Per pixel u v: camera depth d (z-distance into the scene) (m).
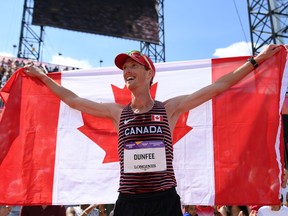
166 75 3.95
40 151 3.86
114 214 2.48
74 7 19.00
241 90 3.66
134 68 2.66
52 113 3.96
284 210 4.68
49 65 17.75
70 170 3.83
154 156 2.43
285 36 16.20
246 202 3.43
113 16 19.88
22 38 18.06
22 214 5.08
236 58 3.86
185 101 2.78
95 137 3.90
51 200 3.73
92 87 4.07
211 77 3.87
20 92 3.94
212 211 6.60
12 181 3.75
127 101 4.00
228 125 3.65
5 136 3.77
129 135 2.50
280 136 3.44
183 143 3.73
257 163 3.48
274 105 3.51
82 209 6.49
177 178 3.65
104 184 3.77
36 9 18.05
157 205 2.37
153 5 21.20
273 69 3.55
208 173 3.60
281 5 16.53
